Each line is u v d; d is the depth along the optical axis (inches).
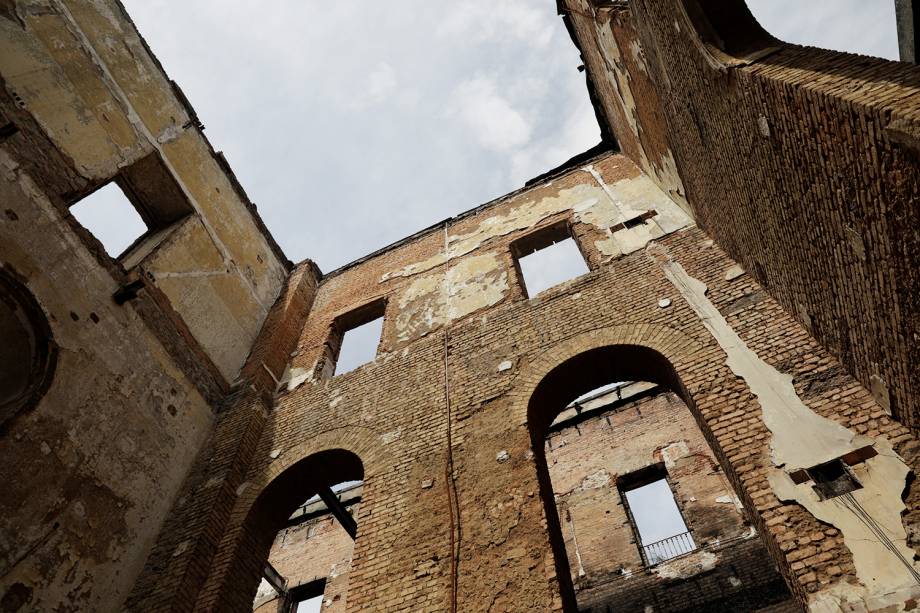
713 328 231.3
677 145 275.4
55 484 230.4
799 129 151.3
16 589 202.2
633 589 407.2
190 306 358.6
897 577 135.0
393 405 289.9
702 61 189.3
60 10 352.8
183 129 432.8
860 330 166.6
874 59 132.7
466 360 293.3
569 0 363.6
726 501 437.7
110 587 234.4
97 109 348.8
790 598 339.3
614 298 278.8
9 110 284.8
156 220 396.8
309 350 393.7
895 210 127.8
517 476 214.8
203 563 245.9
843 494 156.8
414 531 214.8
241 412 329.7
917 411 153.6
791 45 165.8
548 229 379.2
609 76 360.8
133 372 290.7
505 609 175.2
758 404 192.9
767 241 209.0
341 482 298.5
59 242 279.4
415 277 414.0
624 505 483.8
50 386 243.0
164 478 283.1
